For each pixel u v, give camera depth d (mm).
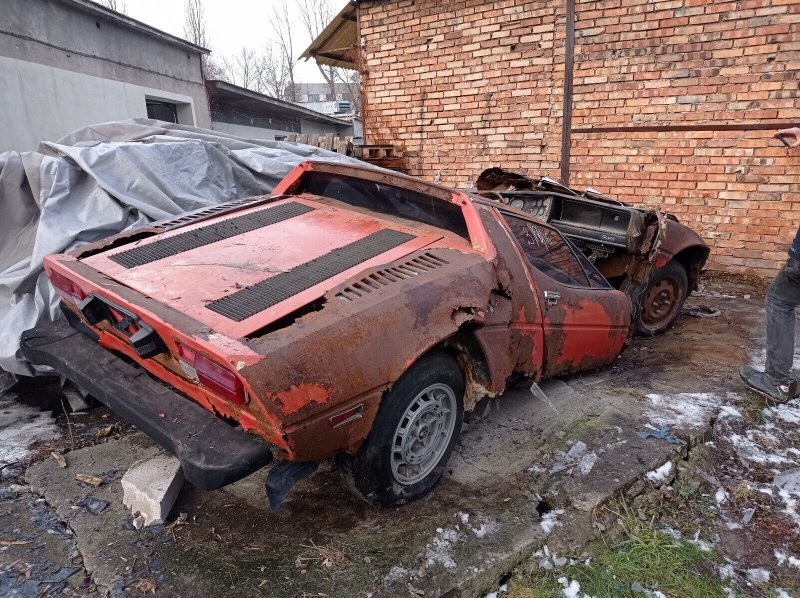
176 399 2359
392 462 2443
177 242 2900
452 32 7898
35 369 3391
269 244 2848
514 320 2908
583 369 3715
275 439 2016
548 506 2662
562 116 7340
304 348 1994
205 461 1981
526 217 3354
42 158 4227
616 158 7133
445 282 2527
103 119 12172
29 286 3631
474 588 2186
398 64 8477
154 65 14250
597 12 6820
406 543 2369
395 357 2246
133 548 2314
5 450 2986
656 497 2754
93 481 2721
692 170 6719
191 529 2439
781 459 3131
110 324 2570
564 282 3453
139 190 4395
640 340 5051
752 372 3857
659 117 6758
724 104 6371
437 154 8500
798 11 5805
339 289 2338
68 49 11109
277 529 2461
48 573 2184
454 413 2730
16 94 9703
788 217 6305
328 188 3600
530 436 3270
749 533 2553
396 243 2832
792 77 5965
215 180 5066
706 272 6926
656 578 2273
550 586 2223
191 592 2100
